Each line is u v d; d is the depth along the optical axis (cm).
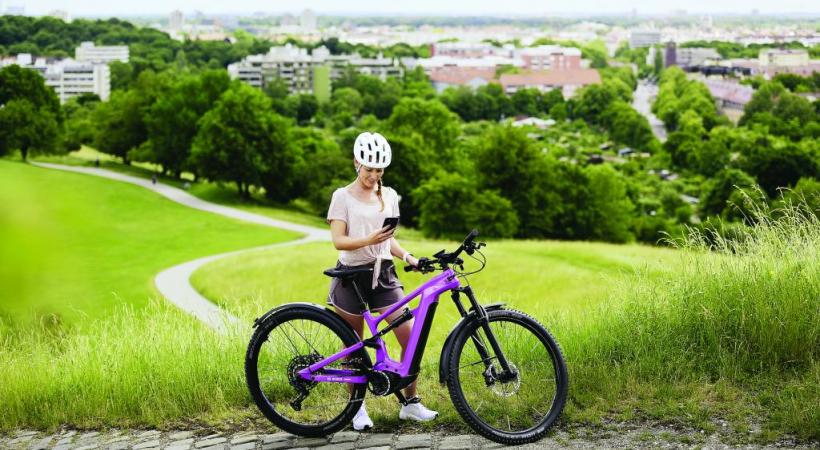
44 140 9212
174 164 8725
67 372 709
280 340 599
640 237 8181
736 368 622
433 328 902
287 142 7844
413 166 7456
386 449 536
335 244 549
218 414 617
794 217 744
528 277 2789
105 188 7188
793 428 530
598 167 7469
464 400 535
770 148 9125
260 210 7144
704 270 720
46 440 605
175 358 699
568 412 572
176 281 3819
